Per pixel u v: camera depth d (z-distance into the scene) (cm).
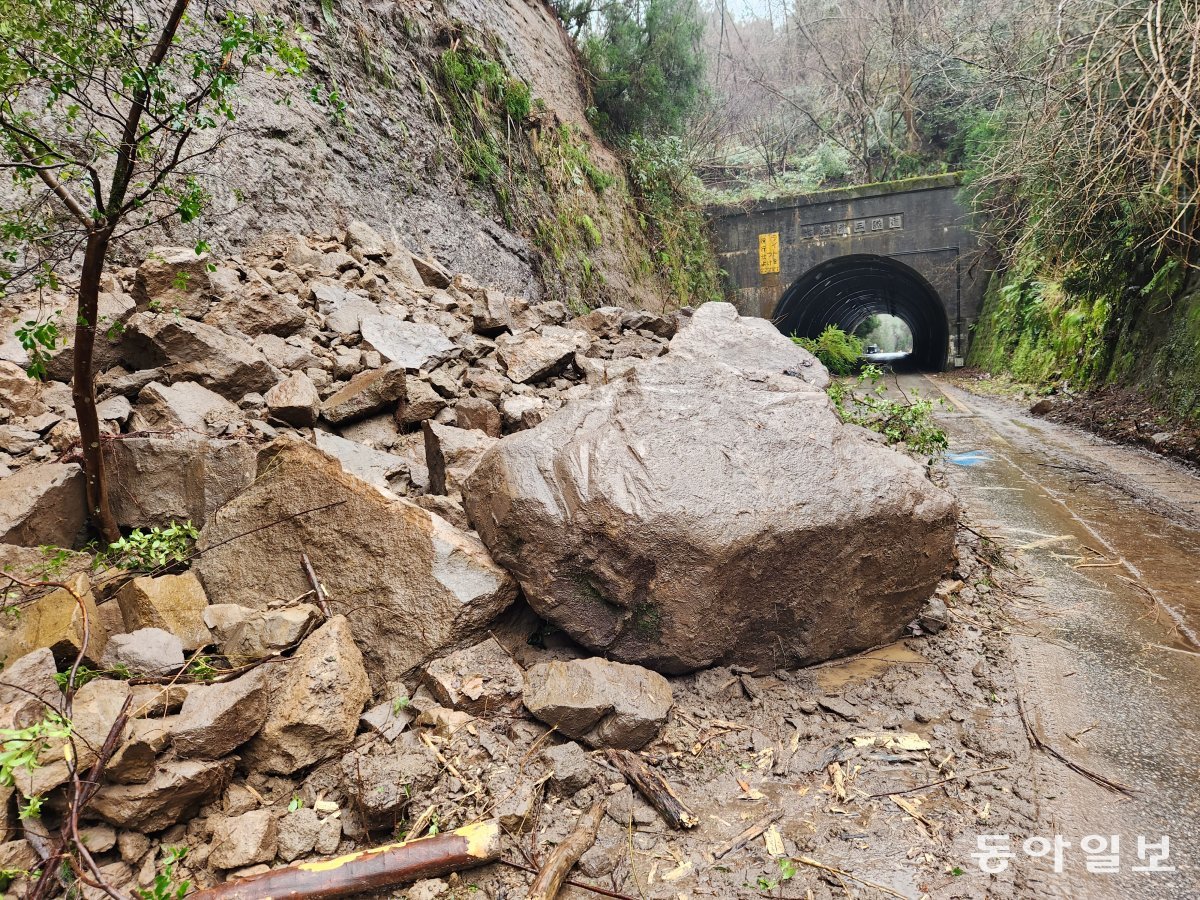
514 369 604
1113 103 832
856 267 2280
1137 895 226
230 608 299
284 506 325
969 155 1898
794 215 2070
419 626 307
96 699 236
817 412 381
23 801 212
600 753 291
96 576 308
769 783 284
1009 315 1598
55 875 204
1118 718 321
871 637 380
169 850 230
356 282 615
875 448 379
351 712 272
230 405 420
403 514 316
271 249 614
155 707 249
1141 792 274
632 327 863
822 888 232
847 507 338
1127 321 1027
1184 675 356
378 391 457
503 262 1004
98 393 397
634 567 317
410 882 232
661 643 328
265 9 724
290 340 504
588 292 1234
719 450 344
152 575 323
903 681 352
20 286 438
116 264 508
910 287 2373
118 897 188
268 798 255
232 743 250
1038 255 1270
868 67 2403
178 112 275
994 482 720
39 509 306
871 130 2458
